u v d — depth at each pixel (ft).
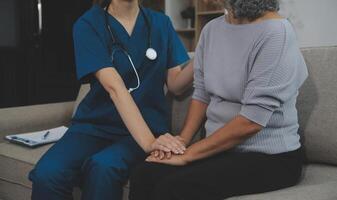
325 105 4.49
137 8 5.13
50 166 4.37
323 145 4.49
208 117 4.23
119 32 4.93
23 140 5.59
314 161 4.69
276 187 3.75
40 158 4.84
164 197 3.40
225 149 3.79
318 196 3.42
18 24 12.60
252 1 3.70
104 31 4.88
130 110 4.44
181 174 3.51
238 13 3.78
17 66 12.78
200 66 4.48
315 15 12.26
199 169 3.59
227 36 3.97
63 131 6.14
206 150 3.79
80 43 4.81
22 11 12.55
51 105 6.77
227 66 3.92
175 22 14.39
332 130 4.41
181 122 5.51
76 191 4.86
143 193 3.74
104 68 4.65
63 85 12.94
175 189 3.39
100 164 4.23
